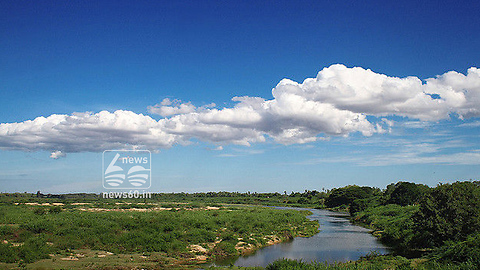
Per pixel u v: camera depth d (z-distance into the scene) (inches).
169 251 1487.5
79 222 1786.4
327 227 2874.0
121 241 1528.1
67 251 1334.9
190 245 1632.6
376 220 2940.5
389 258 1312.7
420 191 3848.4
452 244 1232.2
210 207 4633.4
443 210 1408.7
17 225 1755.7
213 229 2037.4
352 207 4407.0
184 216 2581.2
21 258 1171.9
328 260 1459.2
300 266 1059.9
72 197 7805.1
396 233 1940.2
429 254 1302.9
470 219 1347.2
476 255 1010.7
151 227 1815.9
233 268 1222.9
